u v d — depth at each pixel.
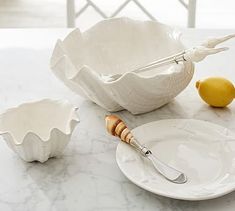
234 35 1.01
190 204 0.82
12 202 0.82
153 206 0.81
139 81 0.97
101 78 0.98
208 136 0.97
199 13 3.81
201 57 1.01
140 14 3.76
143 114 1.08
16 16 3.88
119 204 0.81
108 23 1.21
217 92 1.07
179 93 1.10
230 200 0.83
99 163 0.92
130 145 0.93
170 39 1.18
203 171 0.88
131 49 1.23
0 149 0.96
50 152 0.90
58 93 1.18
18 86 1.20
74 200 0.82
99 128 1.03
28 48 1.41
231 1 4.09
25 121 0.98
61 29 1.55
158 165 0.87
